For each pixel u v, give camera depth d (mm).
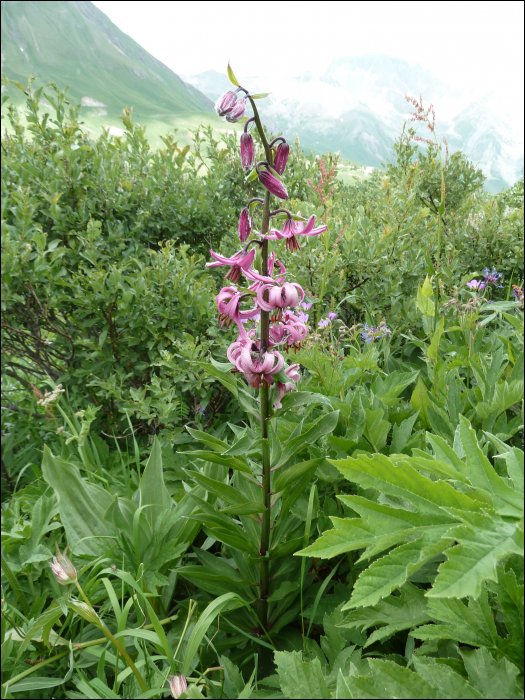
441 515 1113
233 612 2029
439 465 1182
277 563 2084
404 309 3709
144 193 4277
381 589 1009
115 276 3240
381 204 4758
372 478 1154
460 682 1055
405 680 1025
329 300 3773
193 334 3451
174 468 2879
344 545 1116
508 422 2082
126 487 2842
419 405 2314
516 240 4480
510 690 1066
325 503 2027
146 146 4656
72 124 3947
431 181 5527
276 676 1522
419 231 4484
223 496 1853
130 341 3406
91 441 3098
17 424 3580
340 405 2203
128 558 2076
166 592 2115
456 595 873
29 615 2035
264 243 1612
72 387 3484
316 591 2000
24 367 3701
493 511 1072
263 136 1563
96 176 3871
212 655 1841
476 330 2896
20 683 1680
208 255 4723
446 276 3658
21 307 3439
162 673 1634
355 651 1440
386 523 1127
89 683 1623
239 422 3385
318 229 1583
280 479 1774
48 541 2441
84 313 3350
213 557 2113
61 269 3271
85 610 1460
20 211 3344
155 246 4590
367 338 3236
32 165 3723
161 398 3012
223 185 5066
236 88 1511
